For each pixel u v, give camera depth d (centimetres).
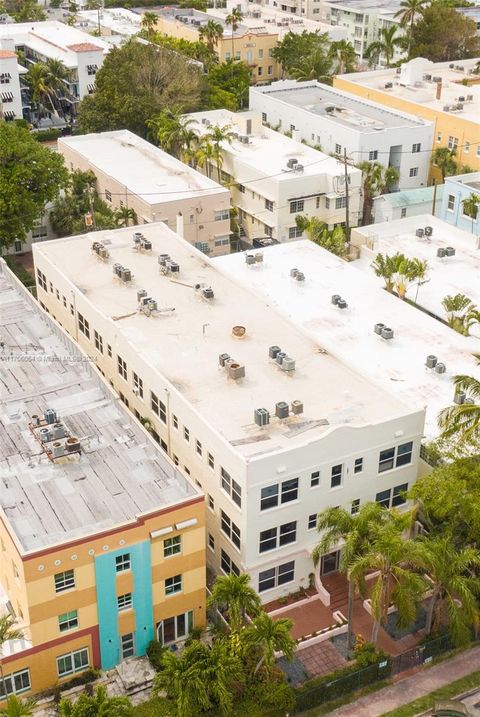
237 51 15938
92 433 4919
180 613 4612
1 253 9100
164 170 9900
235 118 11288
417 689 4456
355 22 17962
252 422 4938
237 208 10194
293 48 15300
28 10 19412
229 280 6638
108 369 6206
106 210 9475
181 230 8381
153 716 4194
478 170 10838
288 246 8169
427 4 16738
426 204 9962
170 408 5247
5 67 13612
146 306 6059
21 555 3922
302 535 4891
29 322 6153
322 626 4784
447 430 4959
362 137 10475
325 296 7169
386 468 5091
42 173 8875
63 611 4188
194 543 4450
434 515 4653
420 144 10950
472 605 4253
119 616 4388
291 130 11888
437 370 5994
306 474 4712
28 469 4609
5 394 5259
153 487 4509
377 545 4144
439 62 14925
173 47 14900
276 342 5794
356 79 13350
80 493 4447
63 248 7181
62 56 14750
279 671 4388
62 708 3772
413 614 4216
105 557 4169
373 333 6569
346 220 9638
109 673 4450
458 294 7481
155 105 12175
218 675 4016
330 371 5472
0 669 4122
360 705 4347
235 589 4200
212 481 4916
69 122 14700
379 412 5053
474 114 11319
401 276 7456
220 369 5456
